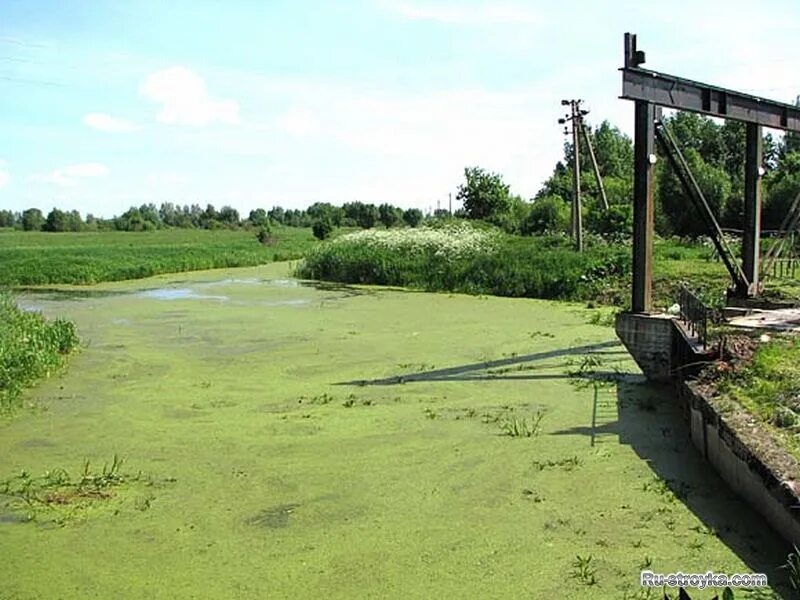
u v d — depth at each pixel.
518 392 8.62
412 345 11.75
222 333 13.20
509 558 4.55
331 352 11.26
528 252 21.34
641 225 8.95
